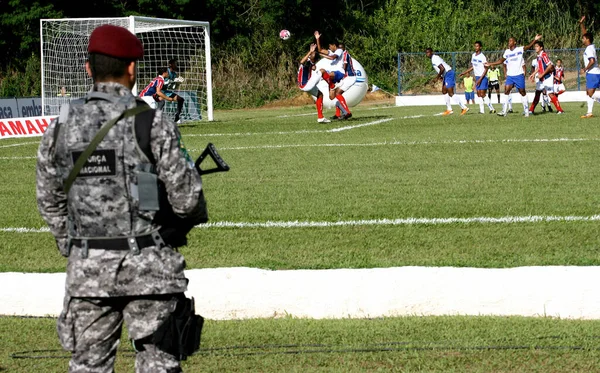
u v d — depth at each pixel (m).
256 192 13.52
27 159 19.70
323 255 9.03
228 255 9.12
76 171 4.36
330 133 24.45
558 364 6.11
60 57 34.19
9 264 8.94
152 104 29.30
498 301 7.27
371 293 7.34
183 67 46.41
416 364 6.17
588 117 27.56
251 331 6.98
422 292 7.30
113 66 4.47
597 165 15.70
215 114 45.44
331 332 6.90
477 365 6.12
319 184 14.25
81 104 4.47
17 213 12.31
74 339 4.45
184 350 4.39
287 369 6.17
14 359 6.49
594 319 7.15
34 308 7.68
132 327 4.38
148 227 4.38
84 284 4.34
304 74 29.11
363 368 6.14
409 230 10.29
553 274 7.25
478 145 19.53
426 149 19.11
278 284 7.42
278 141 22.39
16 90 51.47
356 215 11.38
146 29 33.91
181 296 4.49
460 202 12.12
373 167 16.34
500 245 9.28
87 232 4.38
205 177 15.43
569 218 10.73
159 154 4.35
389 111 38.03
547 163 16.17
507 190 13.11
